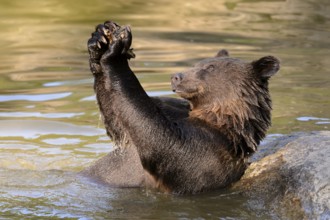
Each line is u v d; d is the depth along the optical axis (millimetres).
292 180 12383
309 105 17734
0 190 13102
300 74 20531
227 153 13180
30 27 26906
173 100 14523
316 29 26797
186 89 13633
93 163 14156
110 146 15383
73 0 31453
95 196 12883
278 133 15641
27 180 13609
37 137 15828
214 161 13016
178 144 12688
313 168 12312
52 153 14969
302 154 13086
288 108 17500
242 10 30453
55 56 22797
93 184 13492
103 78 12719
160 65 21406
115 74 12477
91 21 28047
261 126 13539
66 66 21578
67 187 13305
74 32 26172
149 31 26375
